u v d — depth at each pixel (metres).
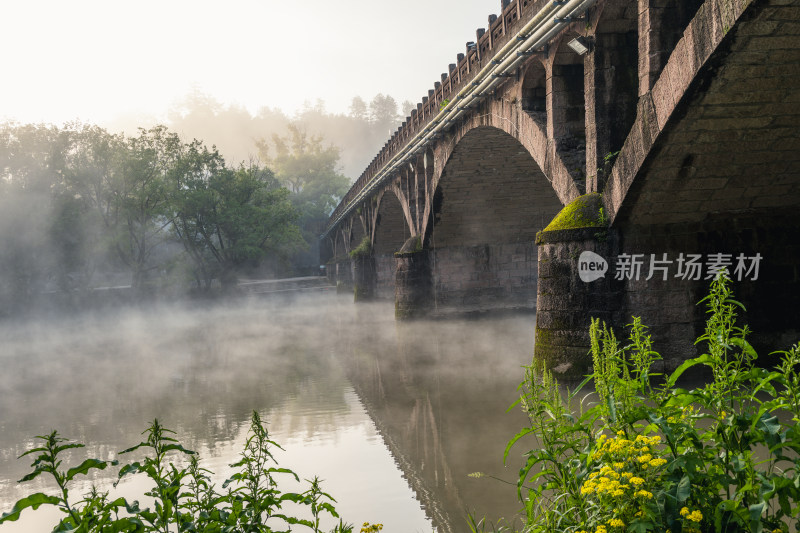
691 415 3.63
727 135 11.70
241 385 19.06
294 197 96.56
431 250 32.38
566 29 15.87
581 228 13.87
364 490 9.18
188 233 55.06
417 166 32.53
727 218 14.02
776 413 9.95
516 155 26.02
